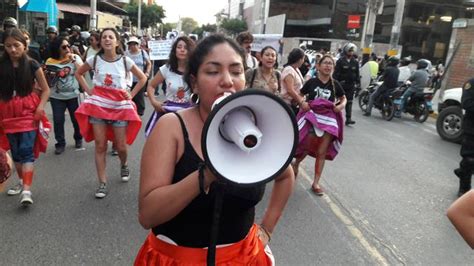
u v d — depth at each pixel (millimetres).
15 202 3984
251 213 1579
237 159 1232
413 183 5598
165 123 1420
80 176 4859
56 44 5559
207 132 1150
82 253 3156
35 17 16125
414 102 11039
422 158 7090
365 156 6910
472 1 25031
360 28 41781
